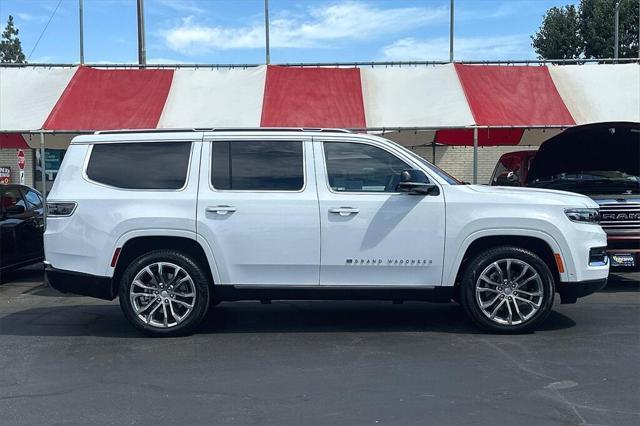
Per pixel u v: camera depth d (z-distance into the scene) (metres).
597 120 9.70
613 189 8.78
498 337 6.07
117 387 4.78
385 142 6.19
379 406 4.32
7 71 10.40
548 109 9.84
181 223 6.01
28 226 10.10
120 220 6.02
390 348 5.75
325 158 6.14
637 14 27.47
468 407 4.28
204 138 6.22
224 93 10.14
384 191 6.09
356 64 10.80
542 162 9.89
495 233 5.98
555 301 7.83
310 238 6.00
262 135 6.20
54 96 9.82
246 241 6.03
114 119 9.52
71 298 8.59
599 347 5.69
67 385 4.84
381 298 6.13
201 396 4.56
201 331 6.47
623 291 8.52
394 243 5.99
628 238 7.97
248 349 5.77
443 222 5.99
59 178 6.25
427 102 9.91
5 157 21.70
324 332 6.39
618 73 10.58
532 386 4.68
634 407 4.25
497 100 9.95
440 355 5.49
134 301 6.13
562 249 5.97
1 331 6.60
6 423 4.09
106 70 10.48
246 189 6.09
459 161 20.78
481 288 6.08
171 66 10.73
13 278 10.48
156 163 6.20
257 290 6.10
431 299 6.15
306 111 9.77
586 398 4.42
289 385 4.77
